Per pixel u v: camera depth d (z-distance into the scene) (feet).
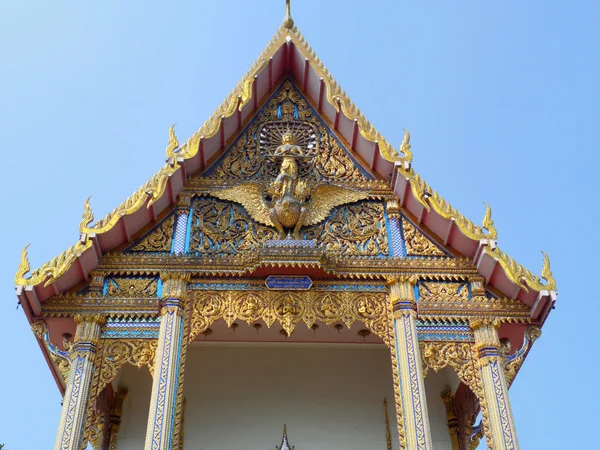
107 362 48.47
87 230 50.96
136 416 59.36
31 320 49.42
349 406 60.95
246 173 57.98
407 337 49.73
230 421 60.03
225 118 57.21
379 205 56.59
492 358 49.16
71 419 45.50
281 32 62.23
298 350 63.31
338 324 58.44
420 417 46.39
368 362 62.85
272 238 54.54
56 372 53.36
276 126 60.59
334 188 56.95
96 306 50.16
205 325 50.44
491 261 51.60
